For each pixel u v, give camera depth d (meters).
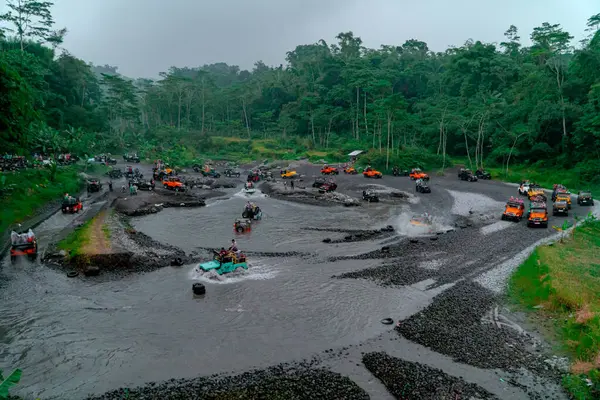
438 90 139.50
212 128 162.38
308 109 143.12
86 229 36.91
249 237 39.47
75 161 84.75
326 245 36.75
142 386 16.23
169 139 136.00
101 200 55.94
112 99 133.50
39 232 38.88
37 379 16.61
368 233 40.62
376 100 121.88
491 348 19.47
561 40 88.00
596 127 72.69
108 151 118.75
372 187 72.12
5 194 46.84
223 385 16.31
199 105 167.25
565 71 92.94
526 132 86.44
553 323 21.92
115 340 19.77
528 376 17.23
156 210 51.72
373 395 15.90
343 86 142.12
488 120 99.56
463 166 97.44
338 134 142.62
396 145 114.00
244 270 29.36
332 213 51.91
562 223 43.44
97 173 82.75
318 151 126.75
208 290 26.00
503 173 85.75
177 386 16.22
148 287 26.30
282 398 15.54
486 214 50.12
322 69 160.62
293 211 53.25
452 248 35.44
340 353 18.91
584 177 72.88
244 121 166.50
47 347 19.02
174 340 19.84
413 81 149.50
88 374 17.00
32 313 22.44
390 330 21.12
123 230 38.97
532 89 96.25
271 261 32.00
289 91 161.25
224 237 39.34
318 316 22.62
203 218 47.91
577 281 25.17
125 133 137.88
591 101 77.00
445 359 18.50
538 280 26.17
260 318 22.27
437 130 108.19
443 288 26.75
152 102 161.88
